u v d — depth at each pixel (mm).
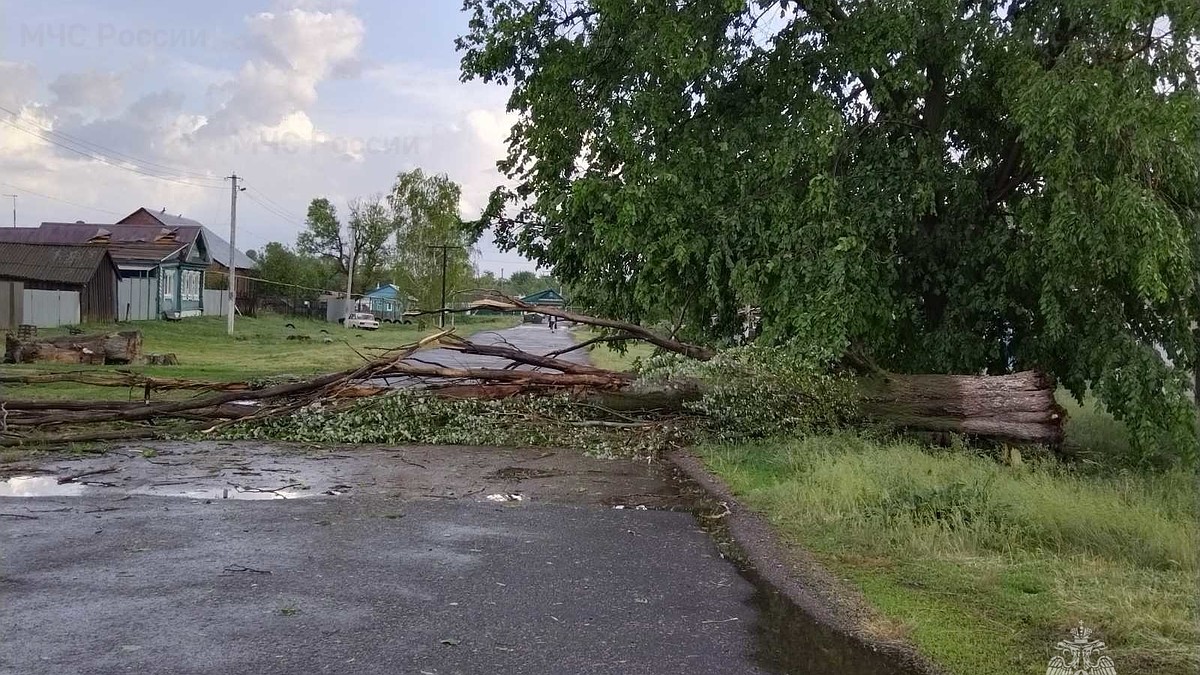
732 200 11797
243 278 57969
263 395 10820
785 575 5332
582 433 10617
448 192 56312
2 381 11477
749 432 10516
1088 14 10453
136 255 41719
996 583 5051
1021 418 9938
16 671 3605
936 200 11906
